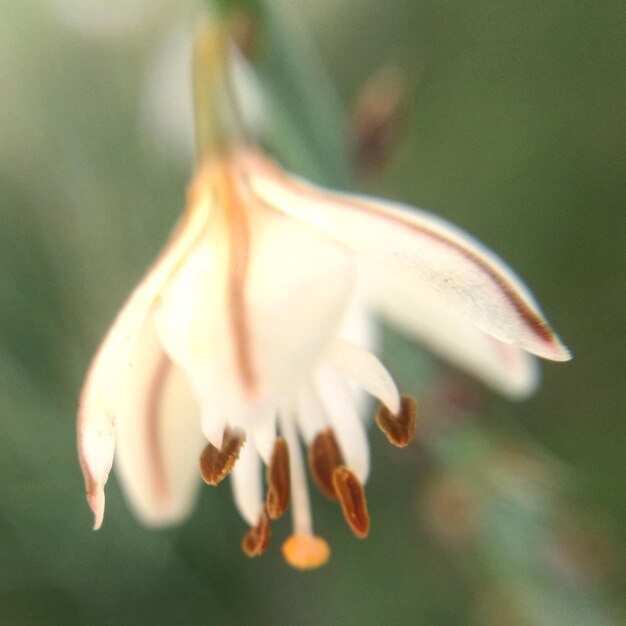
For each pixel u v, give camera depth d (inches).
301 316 2.6
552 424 5.0
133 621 5.2
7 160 5.0
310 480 5.1
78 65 5.1
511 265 5.3
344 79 5.8
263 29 2.9
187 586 5.2
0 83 4.9
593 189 5.2
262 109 3.0
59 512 5.1
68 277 5.0
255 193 2.8
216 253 2.7
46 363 5.0
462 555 4.1
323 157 3.0
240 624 5.2
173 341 2.7
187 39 4.8
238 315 2.6
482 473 3.4
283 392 2.6
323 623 5.1
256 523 2.8
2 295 4.9
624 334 5.1
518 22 5.4
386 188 4.2
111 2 5.1
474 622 4.3
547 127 5.3
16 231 5.0
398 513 4.9
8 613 5.1
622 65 5.2
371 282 3.0
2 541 5.1
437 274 2.7
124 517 5.1
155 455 2.9
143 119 5.1
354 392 3.1
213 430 2.7
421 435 3.4
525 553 3.4
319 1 6.0
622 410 5.0
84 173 5.0
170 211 5.1
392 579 5.0
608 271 5.2
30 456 5.0
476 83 5.5
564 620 3.5
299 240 2.7
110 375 2.7
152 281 2.7
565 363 5.1
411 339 3.2
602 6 5.3
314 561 2.8
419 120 5.5
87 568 5.2
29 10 5.0
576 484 3.7
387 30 5.8
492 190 5.3
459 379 3.3
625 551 4.3
